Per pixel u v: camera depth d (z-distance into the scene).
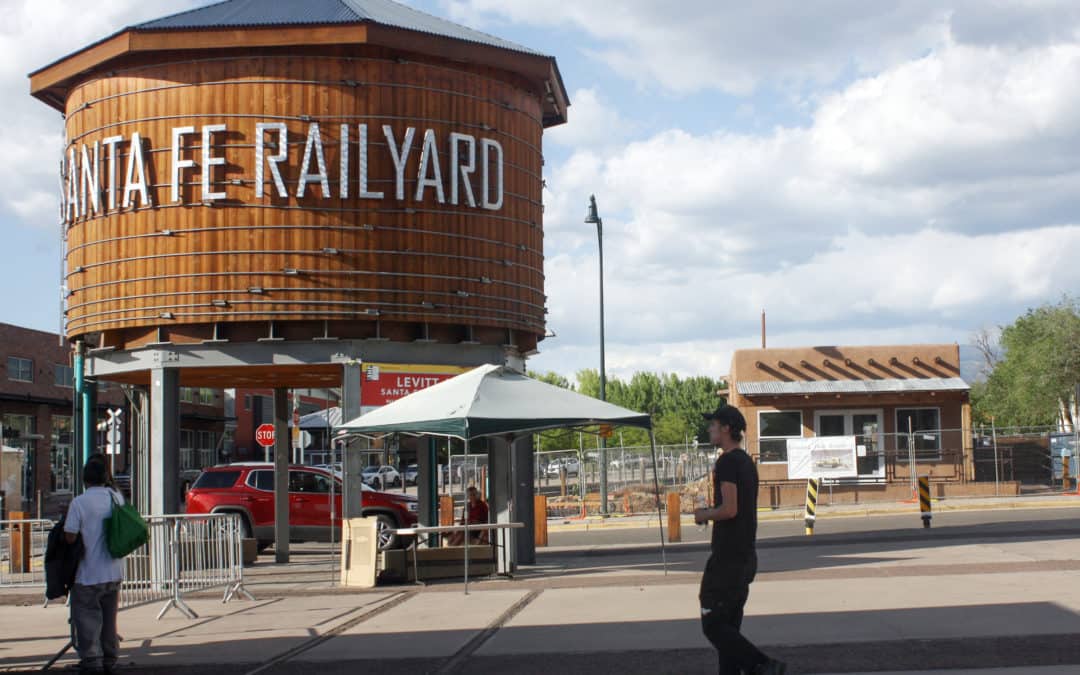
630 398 101.56
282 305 18.62
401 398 18.55
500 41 21.81
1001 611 11.89
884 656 9.61
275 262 18.67
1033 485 39.50
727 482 7.82
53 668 10.72
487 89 20.25
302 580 19.00
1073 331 50.88
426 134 19.28
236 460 78.38
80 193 19.97
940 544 21.06
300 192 18.69
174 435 19.20
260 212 18.72
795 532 26.72
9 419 52.66
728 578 7.79
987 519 28.09
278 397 23.47
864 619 11.71
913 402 36.97
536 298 21.34
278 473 23.23
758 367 37.59
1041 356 51.44
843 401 37.00
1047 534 22.33
